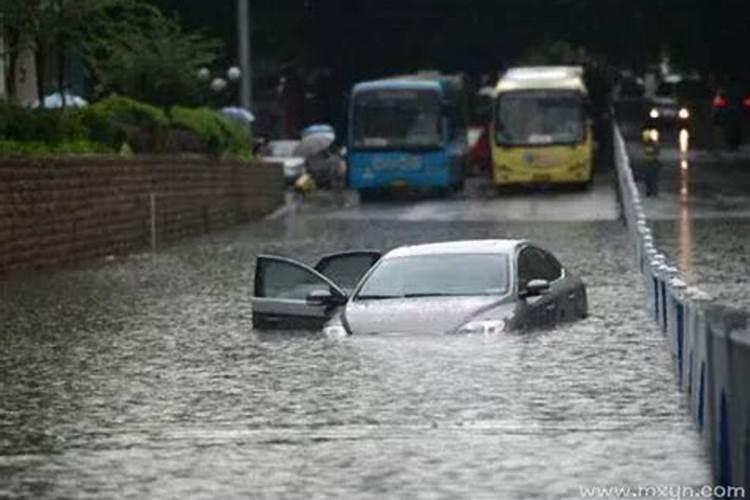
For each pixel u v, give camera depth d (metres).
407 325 44.34
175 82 104.00
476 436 30.72
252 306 50.44
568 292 49.41
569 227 90.75
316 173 132.50
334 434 31.23
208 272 70.25
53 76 106.56
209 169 97.38
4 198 66.44
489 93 142.62
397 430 31.48
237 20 136.62
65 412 34.69
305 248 82.19
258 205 109.19
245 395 36.31
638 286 61.16
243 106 120.00
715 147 149.38
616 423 31.94
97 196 77.62
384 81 120.81
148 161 85.56
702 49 154.12
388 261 46.94
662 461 28.12
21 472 28.31
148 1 139.38
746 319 28.42
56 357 43.78
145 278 67.56
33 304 57.69
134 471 28.25
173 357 43.28
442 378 37.56
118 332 49.34
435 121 117.81
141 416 34.00
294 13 153.38
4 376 40.25
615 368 39.31
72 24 84.81
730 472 24.09
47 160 71.25
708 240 78.81
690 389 33.03
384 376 38.09
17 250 68.06
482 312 44.44
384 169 117.75
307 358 41.88
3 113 74.88
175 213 90.19
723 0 147.50
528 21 162.50
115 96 96.25
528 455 28.89
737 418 23.52
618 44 163.00
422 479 27.03
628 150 133.12
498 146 119.81
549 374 38.28
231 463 28.77
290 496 25.97
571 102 119.31
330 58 159.25
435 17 160.50
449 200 116.81
